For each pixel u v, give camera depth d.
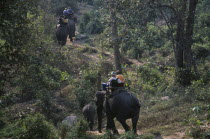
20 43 38.59
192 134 38.56
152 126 47.31
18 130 40.44
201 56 98.69
